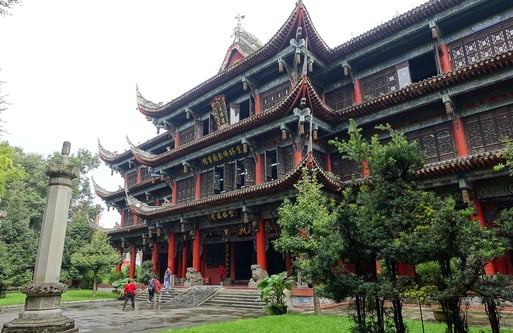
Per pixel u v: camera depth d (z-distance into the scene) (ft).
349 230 23.47
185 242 123.75
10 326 40.63
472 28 77.56
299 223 54.60
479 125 71.51
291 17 87.71
